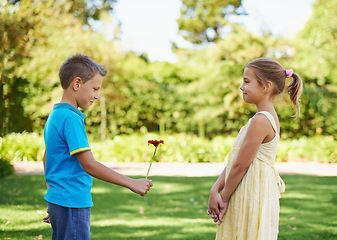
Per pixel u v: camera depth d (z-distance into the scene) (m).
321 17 14.16
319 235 4.03
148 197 6.06
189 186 7.00
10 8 9.30
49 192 2.02
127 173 8.50
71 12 14.84
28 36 10.22
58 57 11.43
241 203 2.09
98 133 12.94
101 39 12.27
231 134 13.12
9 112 12.16
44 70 11.47
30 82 12.05
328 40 13.95
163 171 8.98
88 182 2.06
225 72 12.41
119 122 12.97
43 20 10.80
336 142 11.73
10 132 12.27
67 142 1.98
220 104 12.70
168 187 6.89
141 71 13.00
